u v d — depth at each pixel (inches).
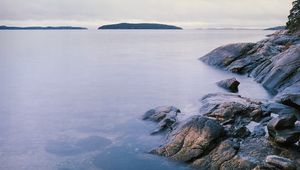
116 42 6604.3
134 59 3134.8
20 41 7111.2
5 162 809.5
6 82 1877.5
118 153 842.2
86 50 4355.3
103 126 1061.8
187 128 813.9
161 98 1446.9
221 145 760.3
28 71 2321.6
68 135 987.3
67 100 1437.0
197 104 1261.1
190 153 767.7
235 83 1557.6
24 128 1060.5
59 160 816.3
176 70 2284.7
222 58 2316.7
